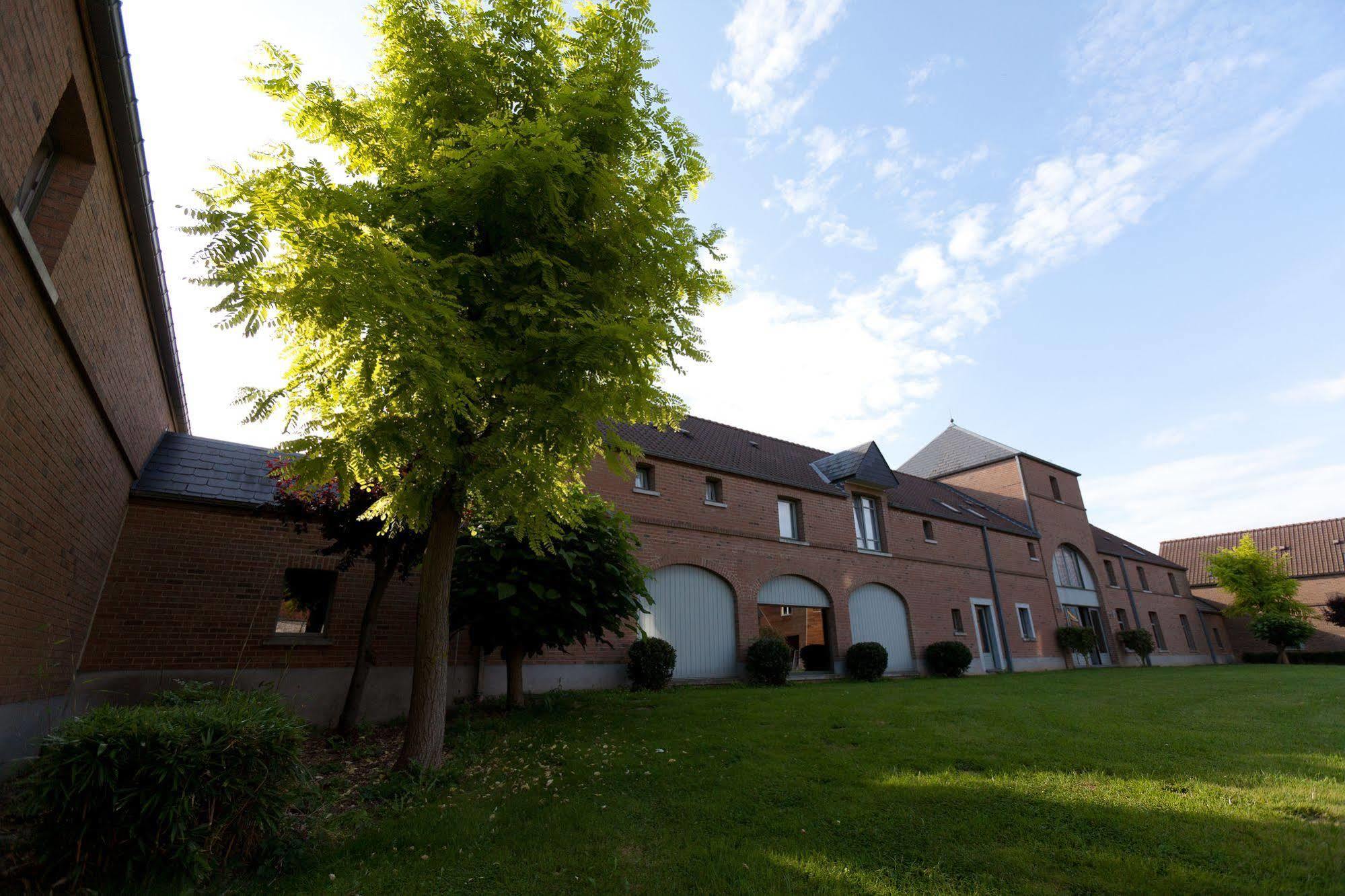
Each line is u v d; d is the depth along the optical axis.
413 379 4.30
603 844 4.26
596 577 8.80
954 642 19.58
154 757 3.72
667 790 5.30
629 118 5.76
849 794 5.04
